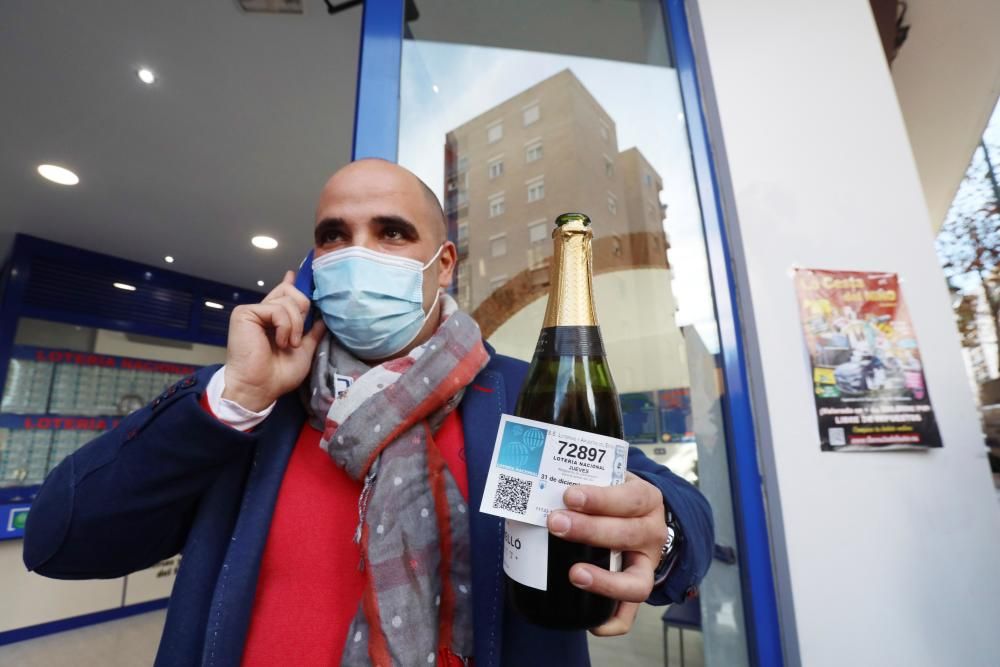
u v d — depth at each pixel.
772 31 1.02
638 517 0.36
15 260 3.21
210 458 0.46
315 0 1.53
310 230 3.25
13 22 1.62
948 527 0.80
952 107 2.38
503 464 0.37
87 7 1.57
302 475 0.54
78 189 2.71
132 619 3.08
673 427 0.91
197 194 2.78
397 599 0.44
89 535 0.45
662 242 0.98
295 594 0.48
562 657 0.51
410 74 0.93
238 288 4.36
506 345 1.04
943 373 0.87
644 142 1.04
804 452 0.83
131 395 3.61
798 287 0.90
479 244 1.04
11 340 3.14
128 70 1.84
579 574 0.34
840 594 0.77
